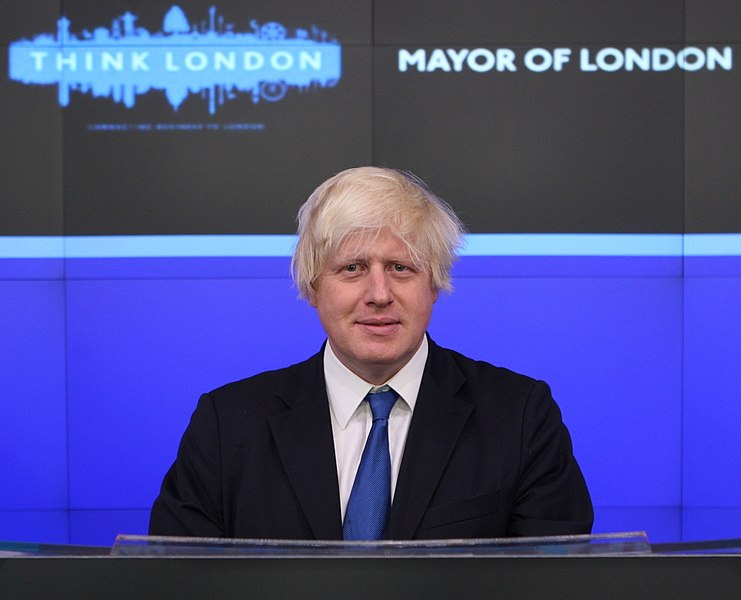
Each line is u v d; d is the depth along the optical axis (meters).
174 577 0.88
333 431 1.41
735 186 3.47
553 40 3.46
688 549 0.90
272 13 3.46
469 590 0.87
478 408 1.43
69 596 0.89
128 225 3.51
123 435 3.56
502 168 3.49
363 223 1.26
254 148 3.49
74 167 3.49
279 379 1.49
